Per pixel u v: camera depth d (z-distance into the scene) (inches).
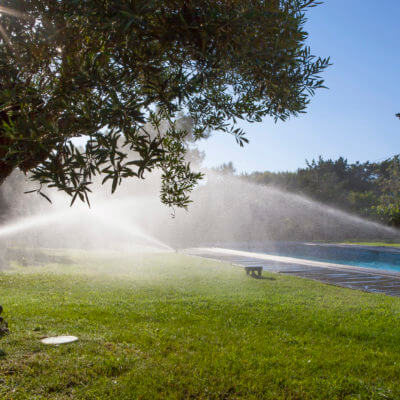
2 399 122.7
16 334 184.5
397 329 217.9
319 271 489.4
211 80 109.6
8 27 109.6
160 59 93.9
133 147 90.0
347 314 251.8
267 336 201.6
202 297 306.0
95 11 80.4
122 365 153.3
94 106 86.5
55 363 151.3
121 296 310.3
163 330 205.5
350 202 1395.2
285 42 94.2
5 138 108.6
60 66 101.0
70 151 83.3
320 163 1776.6
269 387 141.3
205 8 85.2
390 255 872.9
